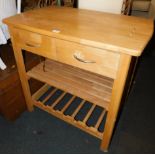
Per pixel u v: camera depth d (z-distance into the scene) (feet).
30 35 3.04
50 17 3.32
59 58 3.00
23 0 4.68
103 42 2.34
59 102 4.88
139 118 4.54
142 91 5.42
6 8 3.80
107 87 3.54
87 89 3.50
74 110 4.66
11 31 3.26
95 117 4.49
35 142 3.91
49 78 3.81
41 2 4.83
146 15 8.64
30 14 3.47
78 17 3.35
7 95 3.82
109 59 2.47
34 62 4.21
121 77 2.53
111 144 3.90
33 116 4.54
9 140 3.95
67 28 2.81
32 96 4.59
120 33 2.64
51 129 4.21
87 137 4.03
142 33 2.66
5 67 3.87
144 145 3.91
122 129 4.24
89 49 2.55
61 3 5.07
